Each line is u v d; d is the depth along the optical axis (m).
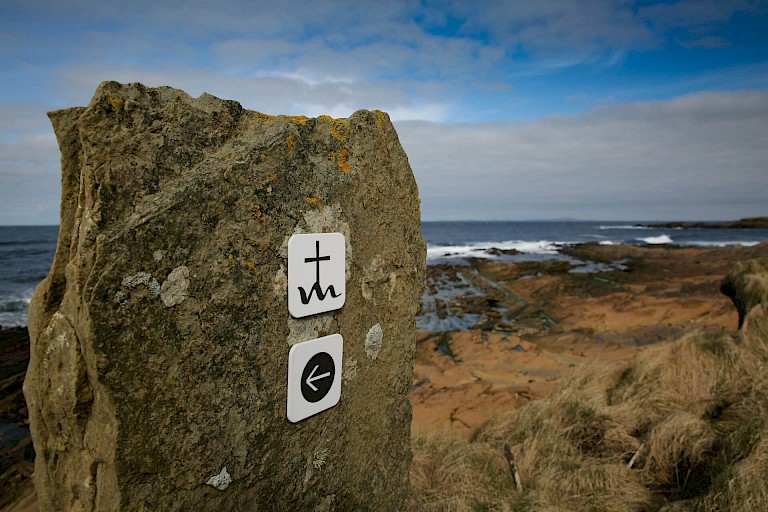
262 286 1.55
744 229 82.81
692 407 3.99
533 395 6.42
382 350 2.13
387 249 2.10
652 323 11.34
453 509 2.80
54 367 1.38
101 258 1.18
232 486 1.54
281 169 1.60
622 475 3.18
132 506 1.30
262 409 1.60
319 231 1.75
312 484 1.84
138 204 1.29
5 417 6.36
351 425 2.00
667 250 31.17
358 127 1.95
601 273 20.41
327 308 1.80
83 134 1.24
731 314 11.02
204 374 1.42
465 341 10.75
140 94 1.36
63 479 1.52
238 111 1.62
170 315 1.32
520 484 3.13
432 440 3.90
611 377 4.90
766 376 4.03
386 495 2.26
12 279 23.31
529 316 14.00
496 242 57.00
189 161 1.42
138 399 1.28
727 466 2.75
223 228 1.44
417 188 2.32
